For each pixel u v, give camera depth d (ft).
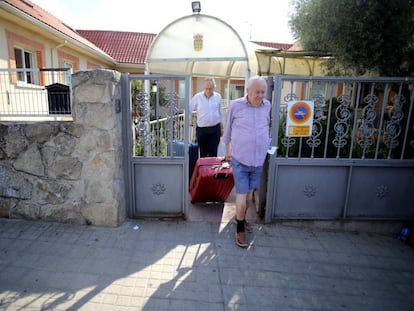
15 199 11.50
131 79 11.25
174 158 11.76
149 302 7.48
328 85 11.65
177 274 8.68
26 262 8.94
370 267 9.45
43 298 7.45
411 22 13.43
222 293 7.95
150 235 10.94
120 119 11.39
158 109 11.60
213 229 11.57
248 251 10.10
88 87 10.45
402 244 11.02
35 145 11.02
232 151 10.39
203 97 16.11
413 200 11.85
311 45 18.34
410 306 7.71
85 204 11.30
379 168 11.58
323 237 11.33
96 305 7.29
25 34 26.50
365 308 7.59
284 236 11.24
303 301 7.77
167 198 12.14
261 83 9.50
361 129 11.39
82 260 9.18
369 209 11.92
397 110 11.12
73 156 11.00
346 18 14.26
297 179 11.71
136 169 11.91
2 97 22.12
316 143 11.46
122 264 9.06
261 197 12.42
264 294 7.98
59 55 34.06
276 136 11.39
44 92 21.39
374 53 14.19
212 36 23.89
